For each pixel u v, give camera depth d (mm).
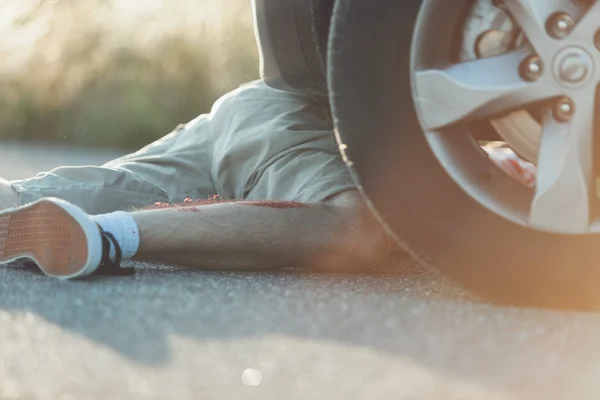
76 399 1554
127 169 3516
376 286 2713
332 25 2453
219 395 1572
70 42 14852
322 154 3229
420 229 2404
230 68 14242
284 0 2932
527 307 2395
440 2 2336
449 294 2568
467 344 1932
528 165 2709
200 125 3670
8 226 2895
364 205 3000
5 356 1842
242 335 1987
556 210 2311
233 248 2895
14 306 2322
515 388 1626
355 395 1573
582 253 2330
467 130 2400
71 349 1886
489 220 2363
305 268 3080
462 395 1581
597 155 2355
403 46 2385
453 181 2371
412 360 1794
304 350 1862
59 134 14812
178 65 14312
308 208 2955
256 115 3436
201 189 3578
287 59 3047
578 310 2373
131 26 14664
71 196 3395
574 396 1587
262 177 3281
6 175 8094
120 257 2760
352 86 2434
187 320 2143
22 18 15023
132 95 14375
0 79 15008
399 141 2398
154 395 1574
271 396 1567
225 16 14328
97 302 2373
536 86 2299
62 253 2719
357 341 1940
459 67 2355
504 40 2363
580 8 2275
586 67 2262
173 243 2834
